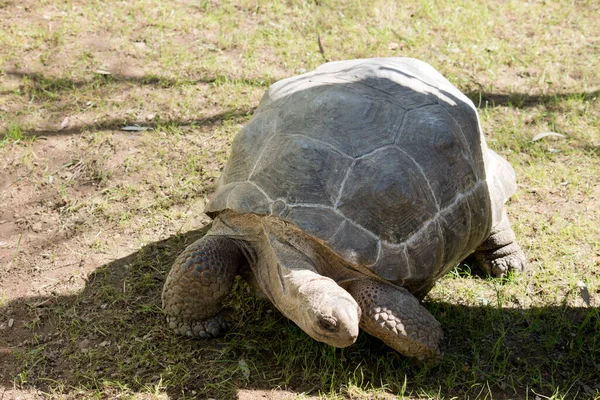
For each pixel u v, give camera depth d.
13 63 5.96
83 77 5.86
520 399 3.46
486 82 6.11
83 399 3.39
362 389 3.44
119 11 6.66
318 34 6.38
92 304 3.98
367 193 3.34
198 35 6.50
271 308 3.96
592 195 4.92
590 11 7.20
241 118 5.54
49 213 4.65
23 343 3.72
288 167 3.40
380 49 6.42
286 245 3.37
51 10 6.65
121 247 4.41
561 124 5.62
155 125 5.46
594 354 3.74
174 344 3.70
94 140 5.23
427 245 3.45
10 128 5.24
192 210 4.73
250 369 3.55
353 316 3.01
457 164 3.71
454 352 3.73
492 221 4.00
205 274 3.50
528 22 6.98
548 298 4.12
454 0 7.19
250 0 6.99
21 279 4.15
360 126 3.55
